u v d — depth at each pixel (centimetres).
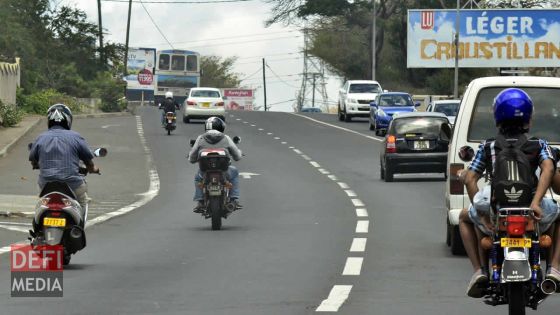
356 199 4856
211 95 11712
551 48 15250
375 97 11344
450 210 2914
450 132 2938
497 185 1712
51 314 2036
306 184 5706
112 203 4862
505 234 1678
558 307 2106
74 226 2622
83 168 2745
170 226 3853
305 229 3669
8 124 9231
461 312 2048
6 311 2070
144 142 8869
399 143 5734
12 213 4084
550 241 1716
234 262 2822
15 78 11312
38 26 14012
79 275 2581
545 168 1708
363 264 2762
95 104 13912
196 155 3703
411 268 2684
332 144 8981
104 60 14900
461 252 2930
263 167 6825
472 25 15325
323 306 2120
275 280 2489
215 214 3650
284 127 11425
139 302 2178
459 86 16075
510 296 1662
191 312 2059
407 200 4778
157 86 17162
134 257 2945
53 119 2719
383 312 2052
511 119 1741
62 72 13975
